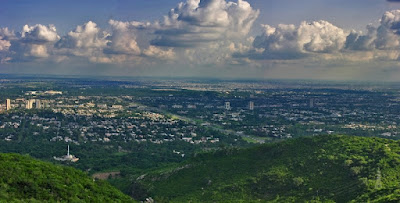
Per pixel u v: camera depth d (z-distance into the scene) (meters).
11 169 160.62
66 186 164.38
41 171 168.62
